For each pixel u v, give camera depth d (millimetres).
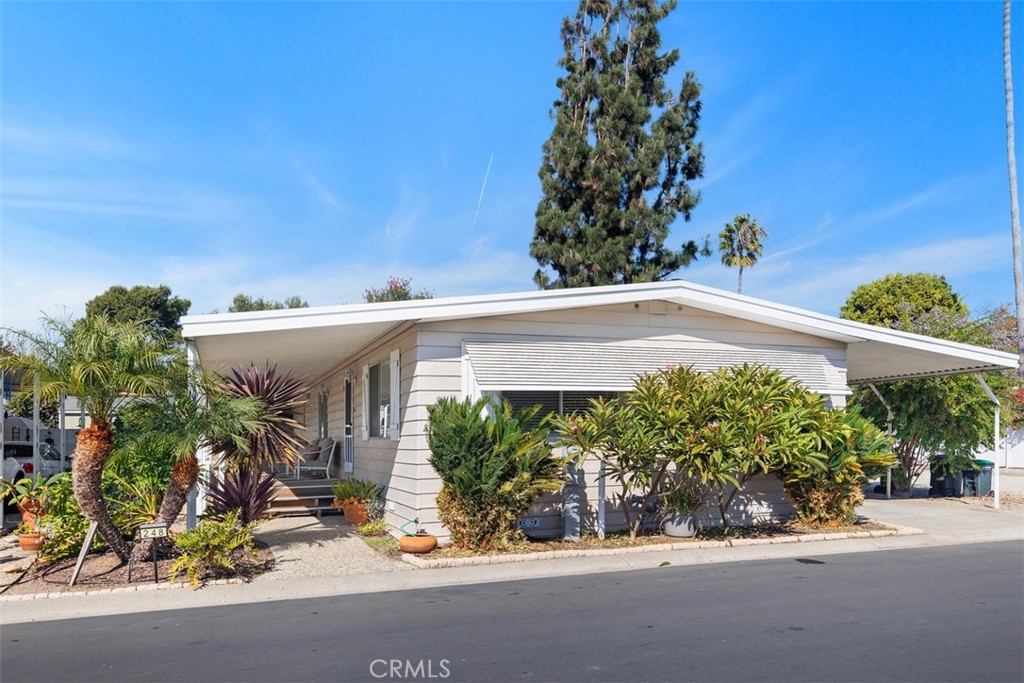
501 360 11547
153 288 42844
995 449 15859
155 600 8164
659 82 27344
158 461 11742
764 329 13547
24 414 24594
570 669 5719
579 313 12273
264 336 11109
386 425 13242
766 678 5488
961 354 13828
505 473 10555
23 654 6320
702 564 10133
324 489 14406
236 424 9695
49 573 9258
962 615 7242
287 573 9383
